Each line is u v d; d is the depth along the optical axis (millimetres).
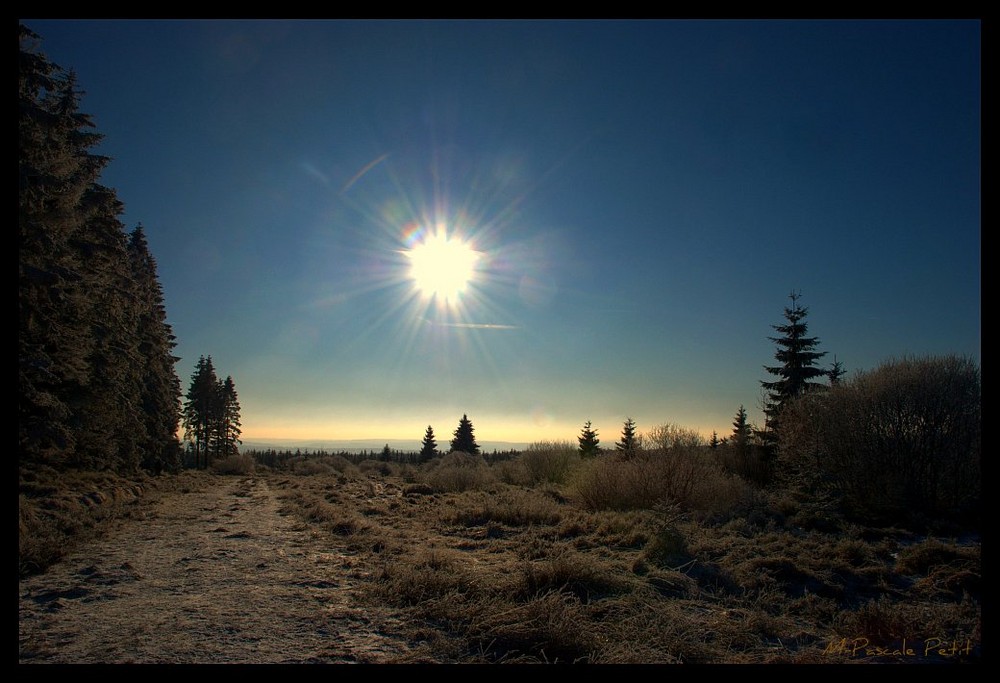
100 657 5148
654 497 17156
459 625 6230
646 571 9086
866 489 19406
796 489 21234
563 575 7816
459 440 75312
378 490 27266
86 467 23812
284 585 8047
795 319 32625
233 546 11180
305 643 5703
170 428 40688
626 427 50312
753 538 12297
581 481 19094
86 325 19438
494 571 9023
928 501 18625
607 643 5695
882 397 20484
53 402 15680
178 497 23266
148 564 9320
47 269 14891
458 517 15734
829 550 10648
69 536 10930
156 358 38125
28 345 14898
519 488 25969
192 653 5305
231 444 74875
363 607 6961
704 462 18172
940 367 20219
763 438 29688
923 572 9602
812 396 23922
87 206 20484
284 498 22859
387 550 10648
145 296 38656
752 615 6691
